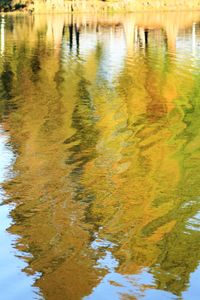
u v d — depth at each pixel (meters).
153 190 15.32
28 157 18.25
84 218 13.48
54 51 48.03
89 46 51.72
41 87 30.88
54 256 11.60
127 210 13.99
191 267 11.17
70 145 19.61
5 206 14.20
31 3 127.00
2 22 90.31
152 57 42.41
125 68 36.94
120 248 11.98
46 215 13.64
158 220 13.37
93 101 26.86
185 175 16.50
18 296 10.15
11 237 12.46
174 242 12.26
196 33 62.25
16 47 51.84
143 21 87.19
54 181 16.02
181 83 31.25
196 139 20.34
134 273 10.95
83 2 126.44
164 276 10.84
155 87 30.25
